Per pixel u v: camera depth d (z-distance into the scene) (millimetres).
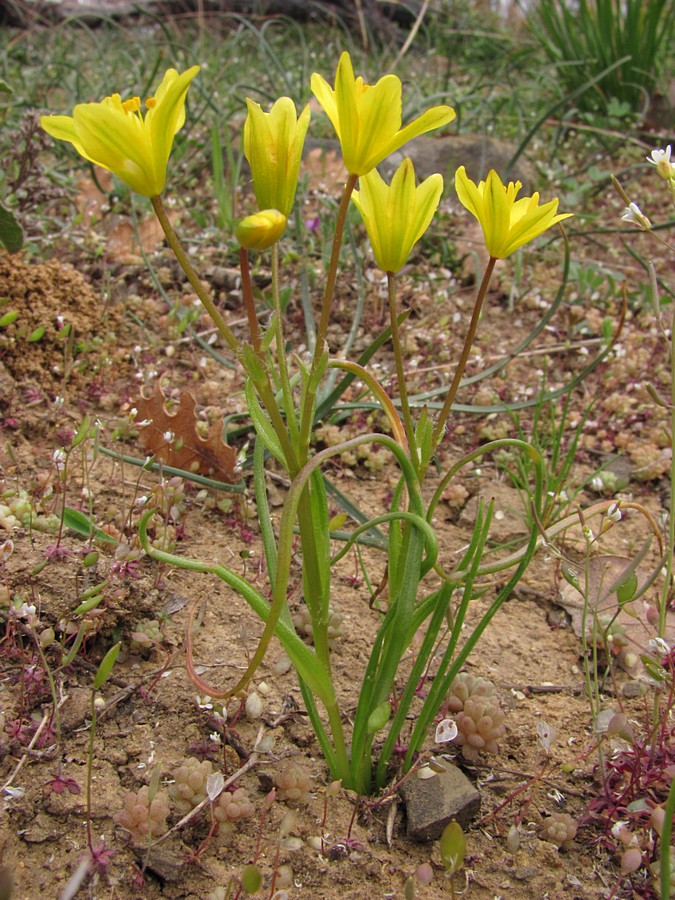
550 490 208
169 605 169
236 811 127
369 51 615
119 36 587
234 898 120
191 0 650
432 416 239
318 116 400
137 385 236
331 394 208
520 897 126
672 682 140
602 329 264
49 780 133
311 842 129
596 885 129
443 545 202
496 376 264
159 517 188
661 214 395
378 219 108
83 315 240
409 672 162
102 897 120
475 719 142
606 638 156
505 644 174
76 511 160
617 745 149
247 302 102
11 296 227
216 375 248
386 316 279
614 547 204
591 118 463
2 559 157
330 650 166
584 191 388
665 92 485
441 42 635
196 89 438
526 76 565
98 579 160
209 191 362
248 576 180
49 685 147
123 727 144
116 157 92
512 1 685
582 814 139
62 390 219
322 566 124
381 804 136
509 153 383
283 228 94
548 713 158
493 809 139
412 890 113
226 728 143
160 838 126
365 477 223
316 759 144
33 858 123
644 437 247
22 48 530
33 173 298
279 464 218
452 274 315
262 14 630
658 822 120
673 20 497
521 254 307
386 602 180
